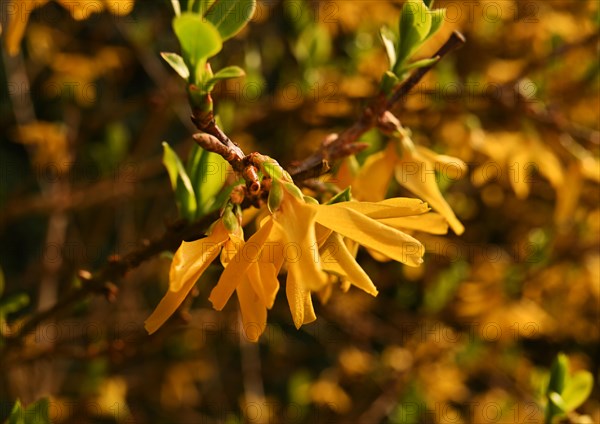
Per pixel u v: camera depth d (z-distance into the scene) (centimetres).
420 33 28
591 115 62
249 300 23
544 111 43
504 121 50
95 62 66
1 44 67
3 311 33
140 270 68
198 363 76
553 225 60
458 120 51
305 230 23
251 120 52
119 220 78
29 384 61
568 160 42
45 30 65
